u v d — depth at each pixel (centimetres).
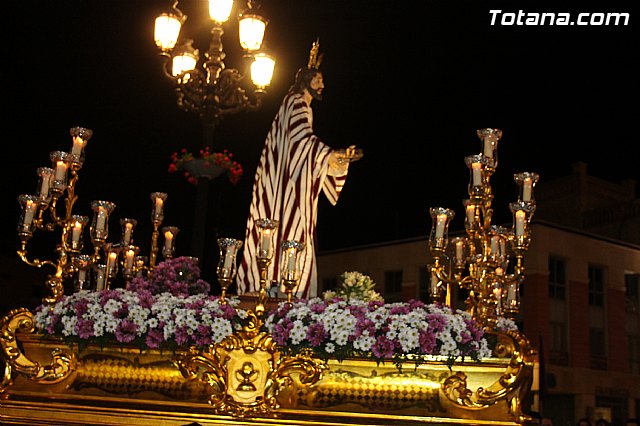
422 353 676
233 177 1130
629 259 3069
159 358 697
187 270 816
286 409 683
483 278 745
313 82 902
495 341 695
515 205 739
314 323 680
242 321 700
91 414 689
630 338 3127
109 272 916
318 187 861
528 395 686
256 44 1058
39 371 693
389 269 3025
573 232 2903
